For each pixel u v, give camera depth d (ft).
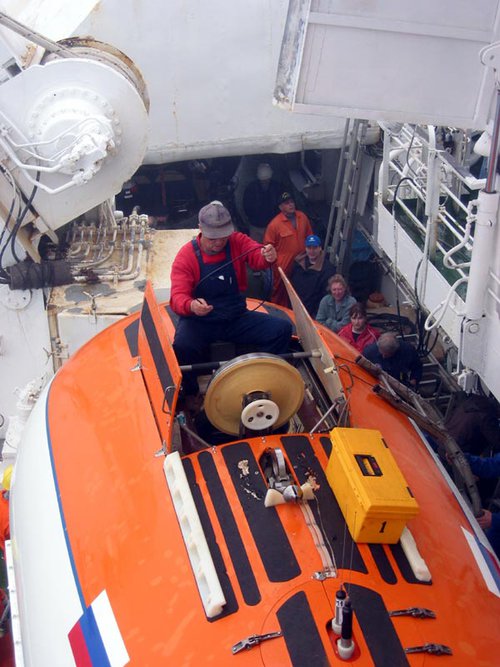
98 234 22.99
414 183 19.49
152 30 25.57
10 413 22.18
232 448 12.55
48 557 12.76
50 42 18.49
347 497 11.32
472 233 19.31
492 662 10.38
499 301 15.11
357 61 13.70
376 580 10.84
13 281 20.18
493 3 13.16
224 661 9.94
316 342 14.60
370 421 14.48
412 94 14.03
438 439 15.65
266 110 27.45
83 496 13.25
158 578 11.18
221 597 10.39
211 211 13.70
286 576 10.74
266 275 26.14
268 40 26.25
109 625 11.03
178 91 26.76
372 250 27.76
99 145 18.13
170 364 13.06
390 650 10.05
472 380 17.39
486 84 13.88
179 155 27.99
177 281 14.20
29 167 18.48
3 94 18.17
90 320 20.25
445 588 11.17
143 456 13.10
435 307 18.47
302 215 26.53
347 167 26.12
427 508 12.76
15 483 15.46
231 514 11.57
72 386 16.31
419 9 13.20
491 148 14.12
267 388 13.02
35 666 11.63
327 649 9.93
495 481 18.04
